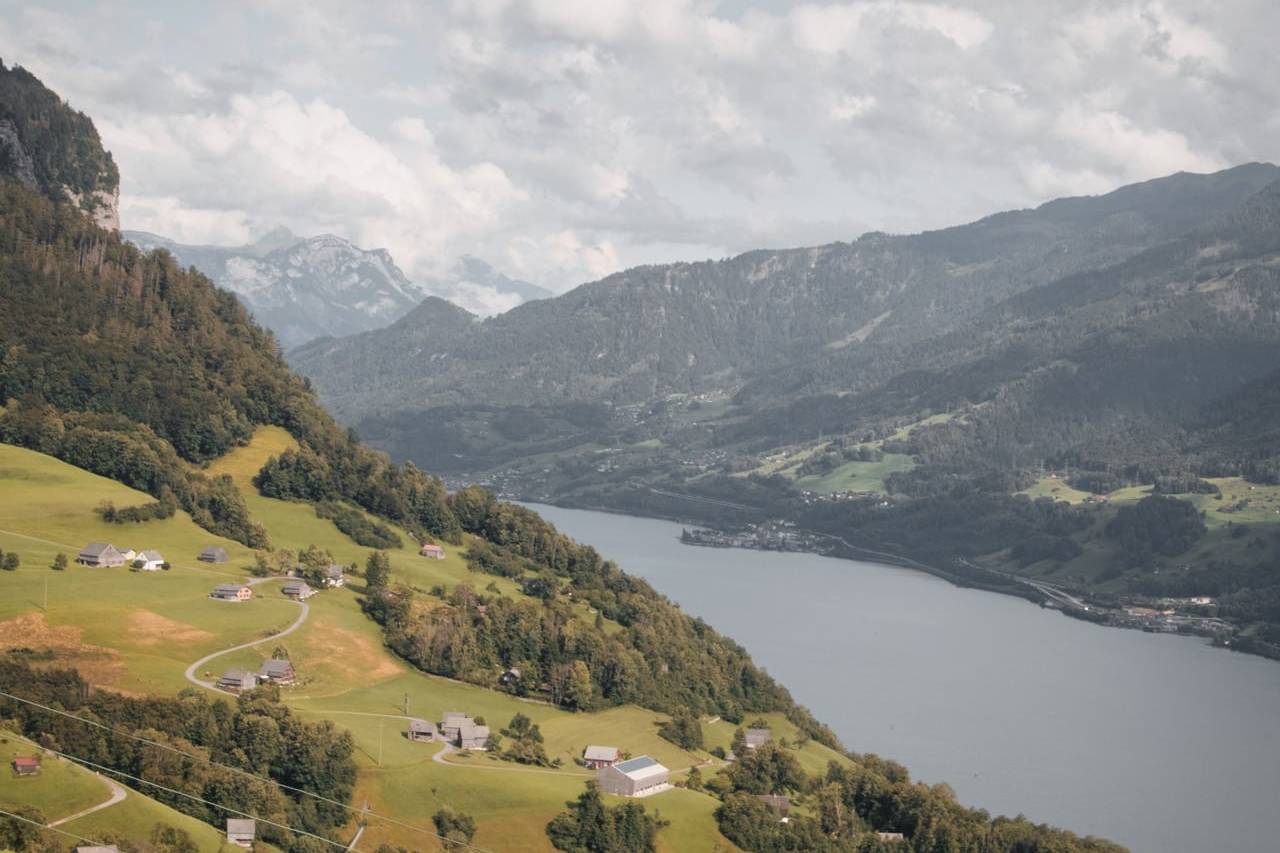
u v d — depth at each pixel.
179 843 192.62
